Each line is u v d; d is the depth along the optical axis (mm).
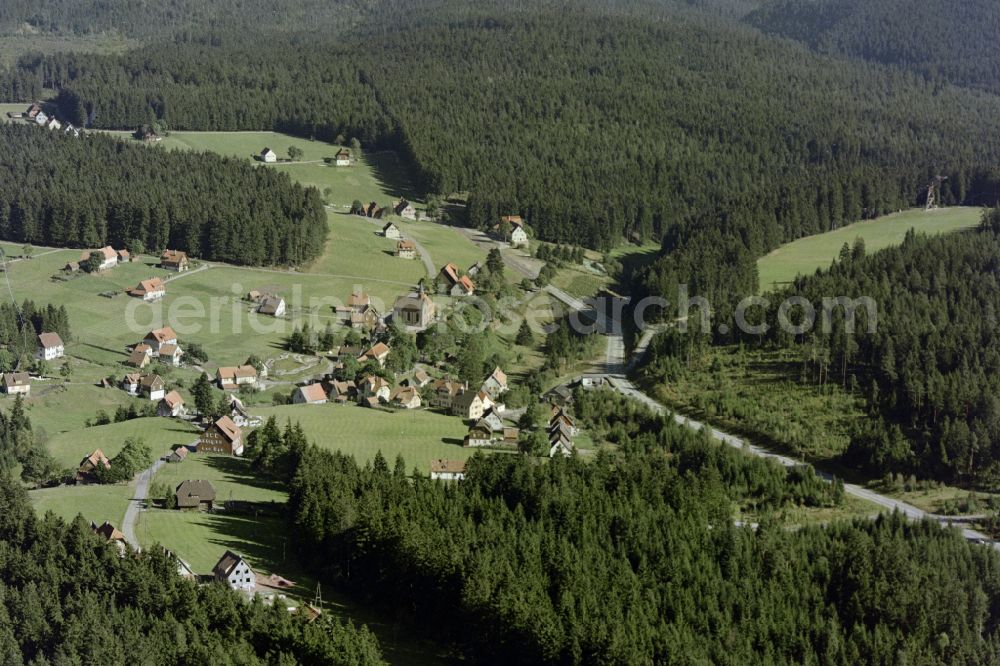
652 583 171750
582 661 153500
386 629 166125
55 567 164625
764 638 165625
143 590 158875
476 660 159875
